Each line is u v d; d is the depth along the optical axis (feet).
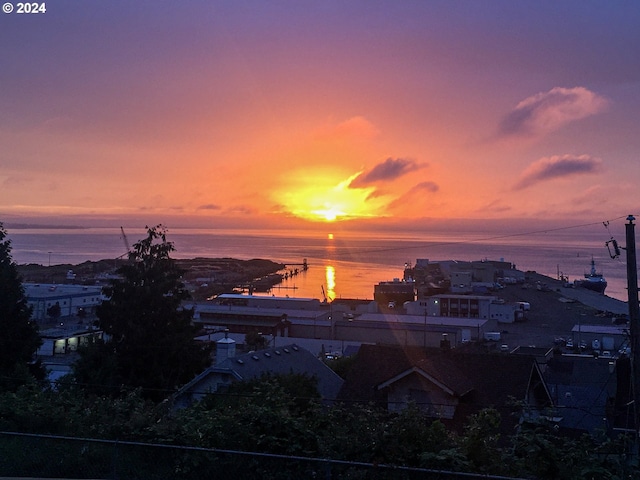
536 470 25.75
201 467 26.81
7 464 28.48
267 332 200.64
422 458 25.30
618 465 25.68
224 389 64.59
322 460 24.49
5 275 86.07
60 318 239.09
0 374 73.31
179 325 94.27
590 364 110.93
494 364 64.03
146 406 37.04
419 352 72.02
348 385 68.13
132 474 27.48
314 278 581.94
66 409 35.91
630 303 42.29
